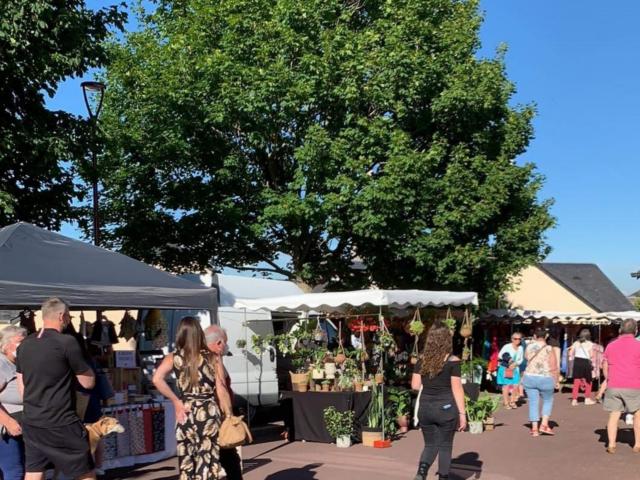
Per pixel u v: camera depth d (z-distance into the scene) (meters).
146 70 17.72
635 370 10.19
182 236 18.56
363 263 19.48
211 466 6.21
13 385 6.60
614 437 10.29
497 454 10.26
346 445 10.95
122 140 17.70
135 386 10.84
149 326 11.97
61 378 5.79
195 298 8.52
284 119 17.14
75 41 12.62
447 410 7.32
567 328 25.00
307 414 11.55
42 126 12.59
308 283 19.48
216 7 17.50
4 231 8.24
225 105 16.70
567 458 9.91
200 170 18.50
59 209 13.39
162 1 19.44
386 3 18.03
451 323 13.09
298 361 12.37
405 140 16.81
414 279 18.47
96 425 6.55
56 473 6.15
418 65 17.25
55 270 7.61
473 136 18.62
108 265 8.32
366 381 11.75
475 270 18.52
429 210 18.06
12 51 11.58
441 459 7.35
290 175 18.59
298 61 17.23
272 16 17.28
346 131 17.00
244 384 13.70
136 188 18.44
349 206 16.86
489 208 17.70
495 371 20.31
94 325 12.29
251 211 18.41
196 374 6.26
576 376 17.58
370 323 12.88
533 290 38.75
